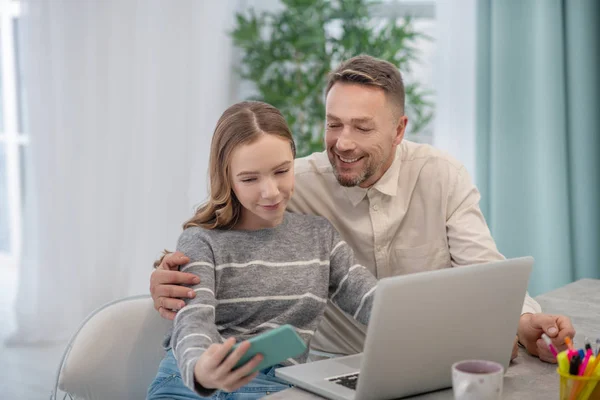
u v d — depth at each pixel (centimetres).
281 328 95
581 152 300
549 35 296
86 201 356
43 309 351
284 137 135
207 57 359
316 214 164
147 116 360
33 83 344
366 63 149
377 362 103
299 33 334
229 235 140
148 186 362
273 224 144
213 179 140
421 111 346
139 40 355
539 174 303
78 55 348
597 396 101
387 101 148
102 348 142
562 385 102
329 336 168
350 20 333
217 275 137
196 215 146
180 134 362
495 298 111
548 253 304
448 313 106
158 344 145
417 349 106
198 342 113
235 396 124
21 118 457
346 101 146
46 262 350
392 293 99
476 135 317
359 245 163
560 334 124
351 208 163
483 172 317
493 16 304
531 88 302
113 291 363
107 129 356
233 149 133
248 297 138
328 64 333
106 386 142
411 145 167
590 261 303
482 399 93
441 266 163
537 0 297
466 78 329
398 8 345
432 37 345
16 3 438
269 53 343
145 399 144
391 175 159
